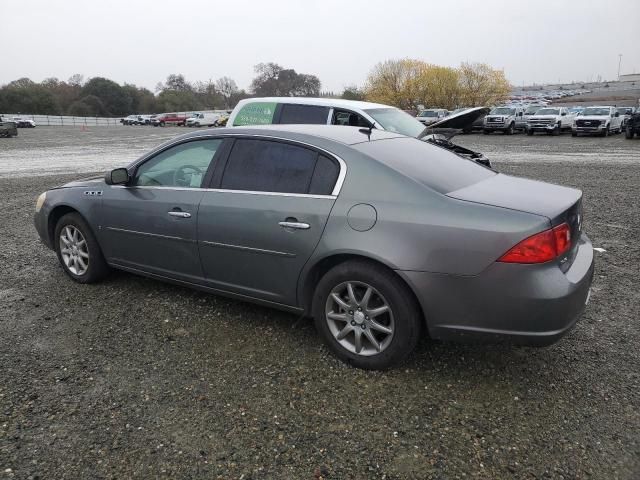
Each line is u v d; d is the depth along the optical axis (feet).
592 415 9.57
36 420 9.42
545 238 9.53
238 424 9.32
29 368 11.19
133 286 15.99
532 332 9.66
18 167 53.72
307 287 11.67
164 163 14.16
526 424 9.32
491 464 8.33
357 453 8.59
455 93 201.46
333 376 10.89
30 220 26.40
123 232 14.64
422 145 13.66
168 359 11.57
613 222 24.81
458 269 9.80
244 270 12.42
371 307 10.90
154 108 361.51
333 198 11.10
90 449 8.69
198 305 14.48
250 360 11.53
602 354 11.78
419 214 10.21
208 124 199.41
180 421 9.41
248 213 12.04
